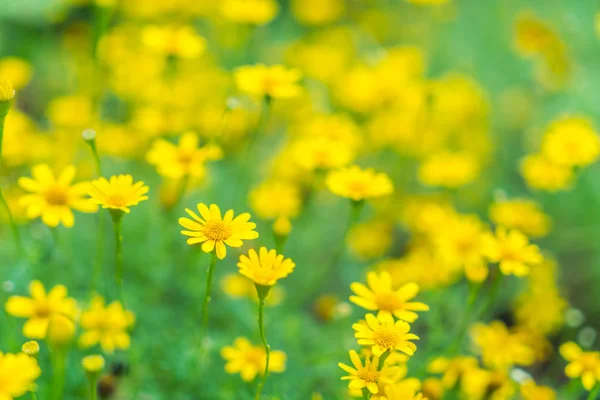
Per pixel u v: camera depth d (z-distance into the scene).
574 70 0.89
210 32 0.90
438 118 0.80
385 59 0.84
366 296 0.47
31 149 0.66
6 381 0.42
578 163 0.61
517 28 0.84
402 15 1.05
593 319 0.73
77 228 0.65
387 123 0.75
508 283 0.69
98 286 0.58
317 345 0.59
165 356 0.56
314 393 0.53
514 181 0.88
